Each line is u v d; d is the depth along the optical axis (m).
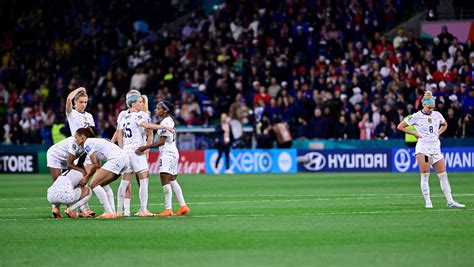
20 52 163.38
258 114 130.25
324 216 56.03
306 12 143.00
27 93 152.50
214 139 133.88
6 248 41.94
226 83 137.50
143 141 58.62
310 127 128.25
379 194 78.50
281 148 128.88
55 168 58.47
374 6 143.00
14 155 142.50
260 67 138.75
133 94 58.41
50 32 166.00
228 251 39.81
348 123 125.19
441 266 34.78
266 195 80.00
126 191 58.81
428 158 62.16
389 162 122.19
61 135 127.44
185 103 136.62
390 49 132.88
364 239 43.25
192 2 170.88
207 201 73.19
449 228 47.69
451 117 118.38
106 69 155.12
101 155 56.50
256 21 149.38
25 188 97.06
